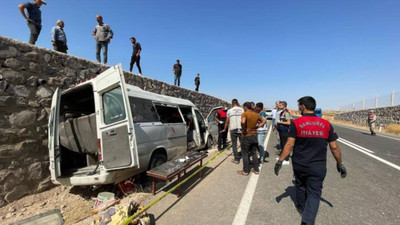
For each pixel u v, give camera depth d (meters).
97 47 6.89
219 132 7.47
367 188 3.95
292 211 3.06
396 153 7.09
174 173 3.46
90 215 3.23
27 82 4.10
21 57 4.02
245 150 4.68
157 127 4.52
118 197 3.80
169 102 5.49
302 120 2.62
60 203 3.79
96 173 3.69
